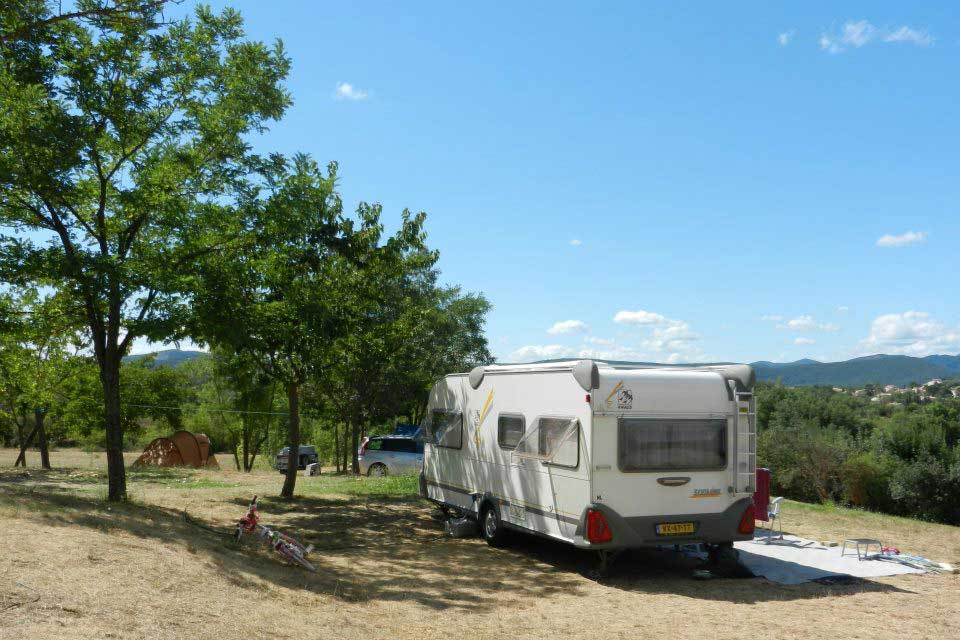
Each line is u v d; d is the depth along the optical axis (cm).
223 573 727
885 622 720
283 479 2427
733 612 758
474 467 1198
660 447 916
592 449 884
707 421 946
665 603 797
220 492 1722
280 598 688
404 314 2717
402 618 687
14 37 1034
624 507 894
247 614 604
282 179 1335
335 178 1535
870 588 878
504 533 1110
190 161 1212
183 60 1234
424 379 3067
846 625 707
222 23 1278
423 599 773
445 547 1109
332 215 1545
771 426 3744
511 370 1096
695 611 762
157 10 1055
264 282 1445
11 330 1245
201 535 950
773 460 2978
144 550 746
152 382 3650
